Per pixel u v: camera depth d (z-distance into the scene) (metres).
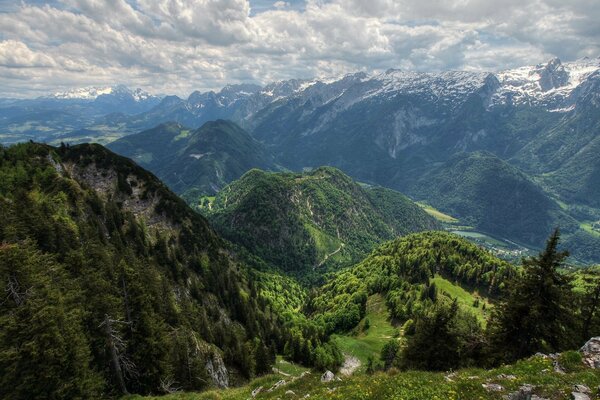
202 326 91.25
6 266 37.31
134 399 42.78
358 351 129.88
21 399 34.84
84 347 39.97
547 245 43.06
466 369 35.84
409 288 165.38
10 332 35.19
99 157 150.50
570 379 27.06
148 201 153.00
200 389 56.53
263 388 42.03
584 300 50.44
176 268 124.81
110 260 75.69
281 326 155.25
